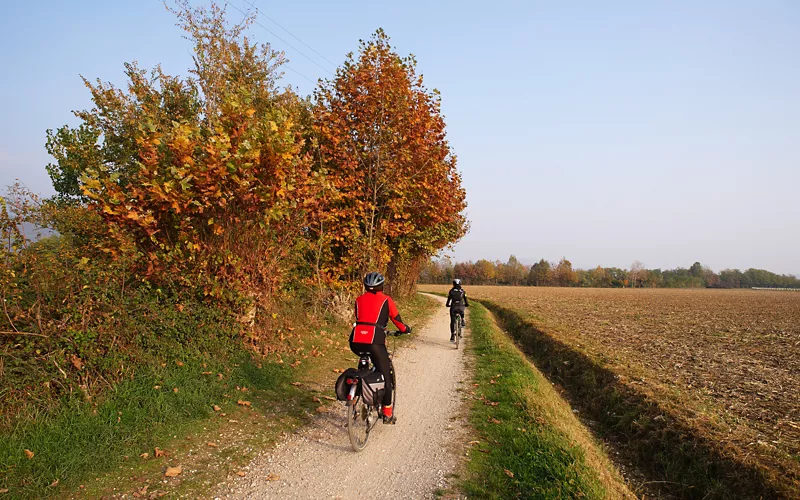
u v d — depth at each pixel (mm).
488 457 5254
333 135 14891
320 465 4965
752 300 46781
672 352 13117
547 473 4742
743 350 13516
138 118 14102
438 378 9391
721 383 9477
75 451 4473
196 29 13930
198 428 5582
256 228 8930
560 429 6270
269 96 15422
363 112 15180
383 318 5625
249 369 7586
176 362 6766
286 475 4680
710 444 6223
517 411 6934
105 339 5855
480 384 8734
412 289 32125
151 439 5059
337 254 16281
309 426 6133
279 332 9688
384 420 5895
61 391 5277
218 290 7949
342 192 14867
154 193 7465
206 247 8117
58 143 14359
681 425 6941
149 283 7332
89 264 6504
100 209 7484
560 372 12375
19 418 4668
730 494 5438
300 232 11102
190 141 8078
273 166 8594
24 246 5734
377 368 5539
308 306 13531
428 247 23297
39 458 4266
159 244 7527
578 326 19578
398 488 4492
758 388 9070
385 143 15148
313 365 9258
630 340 15438
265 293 9102
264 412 6438
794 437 6441
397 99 14898
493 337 15297
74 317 5621
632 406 8328
